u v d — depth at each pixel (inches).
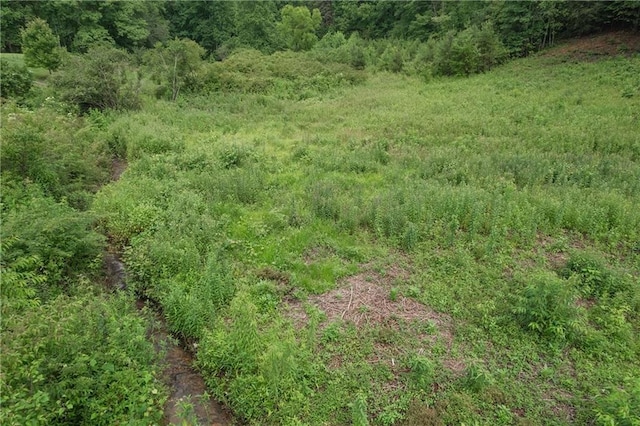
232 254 305.4
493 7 1149.1
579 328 216.5
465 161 443.2
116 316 224.8
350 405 183.8
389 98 808.9
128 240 334.0
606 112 587.2
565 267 275.3
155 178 432.8
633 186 370.3
